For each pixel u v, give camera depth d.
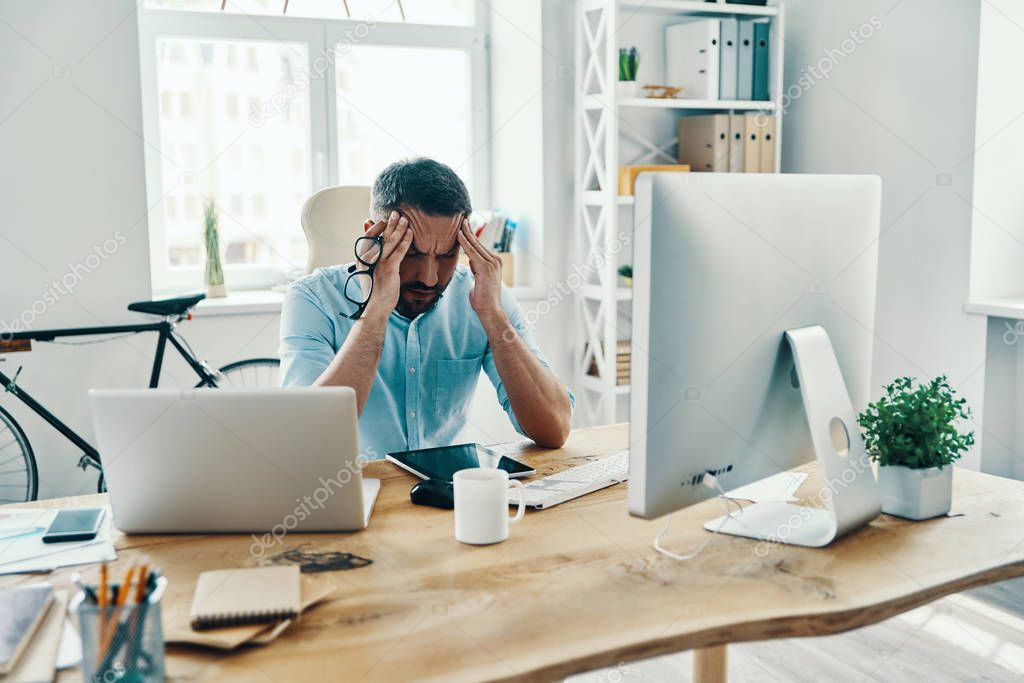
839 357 1.35
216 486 1.29
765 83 3.58
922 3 3.04
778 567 1.18
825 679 2.18
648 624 1.03
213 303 3.24
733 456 1.20
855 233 1.34
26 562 1.21
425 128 3.73
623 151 3.65
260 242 3.56
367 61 3.60
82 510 1.41
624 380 3.52
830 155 3.48
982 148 2.90
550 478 1.55
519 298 3.62
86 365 3.04
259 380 3.32
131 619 0.87
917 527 1.33
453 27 3.71
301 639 0.99
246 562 1.21
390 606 1.07
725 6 3.45
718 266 1.12
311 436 1.27
